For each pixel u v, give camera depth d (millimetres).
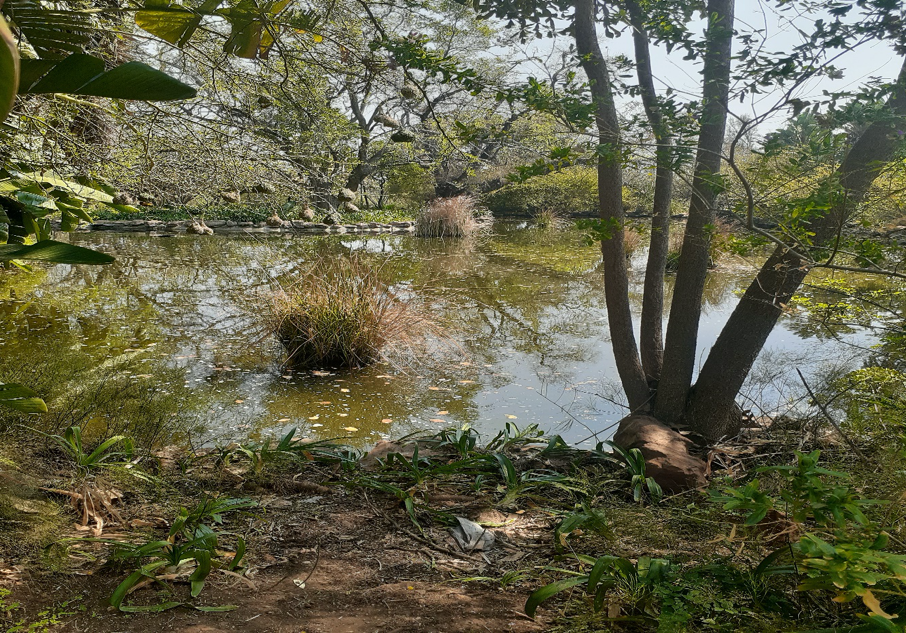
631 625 1783
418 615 1893
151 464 2924
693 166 3229
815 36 2273
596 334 6746
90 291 8523
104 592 1908
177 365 5262
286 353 5590
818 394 3582
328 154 4402
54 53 2016
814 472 1562
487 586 2078
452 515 2525
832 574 1285
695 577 1771
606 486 2908
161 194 4160
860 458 2529
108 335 6223
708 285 9617
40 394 3381
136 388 3957
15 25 1932
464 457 3178
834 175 2309
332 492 2766
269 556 2205
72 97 3244
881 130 2639
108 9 2123
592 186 23672
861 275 7211
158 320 6914
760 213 2568
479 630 1816
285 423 4172
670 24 2729
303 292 6027
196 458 3053
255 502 2369
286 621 1837
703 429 3328
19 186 2895
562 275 10773
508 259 12844
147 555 2043
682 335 3359
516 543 2389
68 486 2488
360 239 16312
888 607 1547
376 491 2789
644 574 1812
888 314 3434
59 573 1974
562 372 5406
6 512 2156
